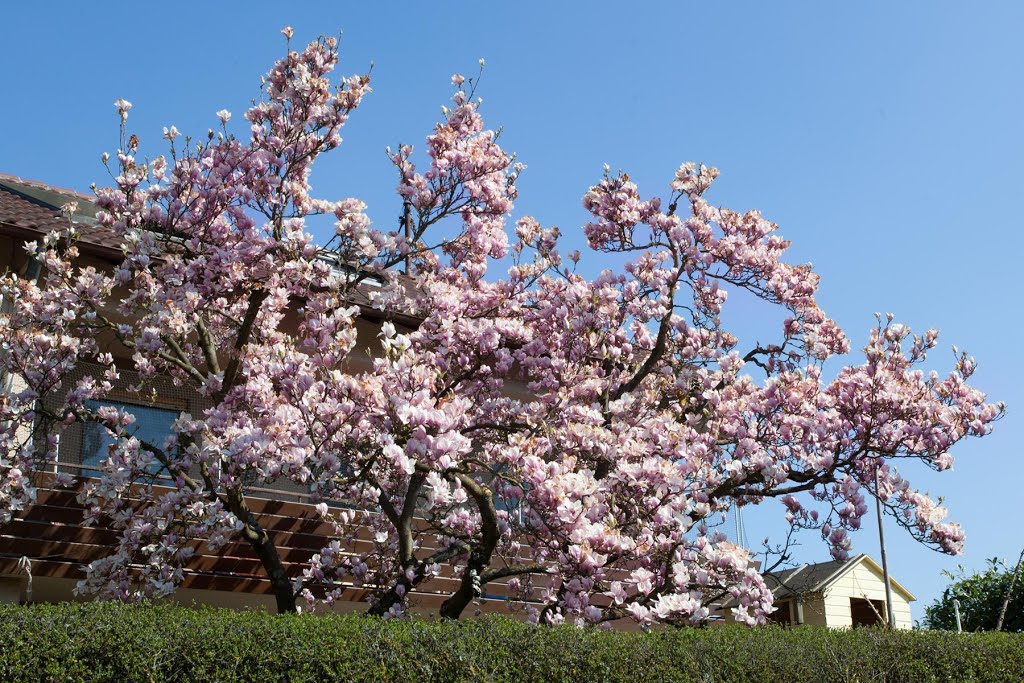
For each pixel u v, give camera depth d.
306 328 10.34
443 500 7.95
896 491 11.03
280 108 10.02
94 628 6.22
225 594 11.77
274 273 9.84
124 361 12.24
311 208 10.25
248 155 9.95
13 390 10.89
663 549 8.81
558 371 10.95
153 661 6.09
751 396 11.16
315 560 10.75
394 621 7.21
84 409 9.95
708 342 13.09
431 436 7.87
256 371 9.55
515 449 8.29
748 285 12.31
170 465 9.76
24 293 10.06
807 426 11.12
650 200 12.12
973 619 16.64
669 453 9.61
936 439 11.09
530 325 11.30
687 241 11.90
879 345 11.15
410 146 10.54
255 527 9.78
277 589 9.68
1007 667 9.13
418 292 10.84
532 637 7.07
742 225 12.08
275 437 8.15
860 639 8.83
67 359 9.88
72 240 10.64
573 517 7.79
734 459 10.59
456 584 12.27
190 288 9.70
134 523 10.18
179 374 11.50
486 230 11.09
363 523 11.80
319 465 8.20
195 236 10.03
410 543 9.67
